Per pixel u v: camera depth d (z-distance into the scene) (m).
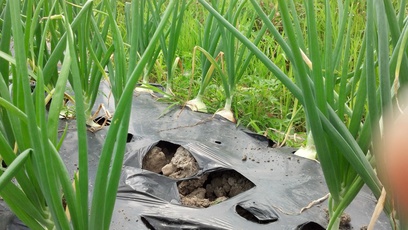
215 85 0.97
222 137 0.77
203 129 0.80
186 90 0.98
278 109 0.96
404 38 0.33
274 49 1.20
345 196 0.44
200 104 0.88
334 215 0.46
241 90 0.94
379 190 0.41
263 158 0.71
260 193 0.61
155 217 0.54
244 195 0.60
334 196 0.45
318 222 0.56
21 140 0.38
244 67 0.85
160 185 0.62
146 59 0.32
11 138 0.46
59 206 0.35
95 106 0.88
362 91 0.43
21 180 0.38
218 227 0.53
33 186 0.39
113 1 0.77
